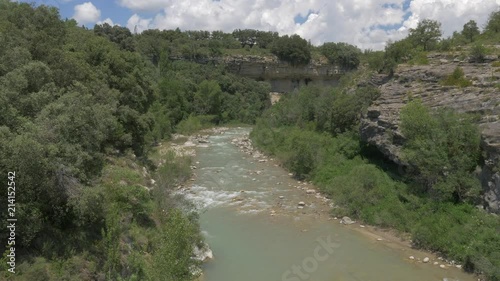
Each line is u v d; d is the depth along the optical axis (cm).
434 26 3809
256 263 1662
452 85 2591
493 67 2644
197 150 4347
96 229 1304
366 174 2422
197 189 2786
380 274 1561
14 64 1480
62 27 2803
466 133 1981
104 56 2747
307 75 9462
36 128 1109
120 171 1808
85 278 1106
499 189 1705
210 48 9156
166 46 8625
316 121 4250
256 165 3562
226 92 7862
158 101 5853
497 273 1419
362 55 9694
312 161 3088
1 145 1000
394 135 2441
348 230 2031
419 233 1808
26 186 1055
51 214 1178
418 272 1571
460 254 1617
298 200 2536
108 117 1468
